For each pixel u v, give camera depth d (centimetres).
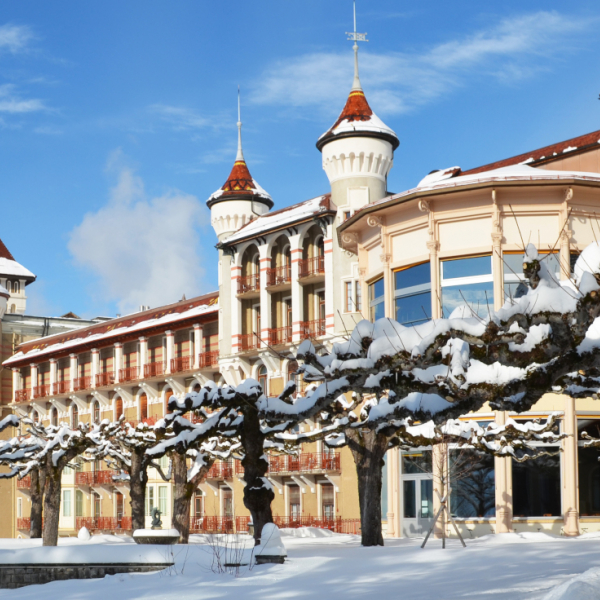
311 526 4856
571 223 3297
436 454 3325
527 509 3291
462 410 1569
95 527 6562
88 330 6919
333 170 4856
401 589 1673
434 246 3388
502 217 3319
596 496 3306
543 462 3300
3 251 8462
